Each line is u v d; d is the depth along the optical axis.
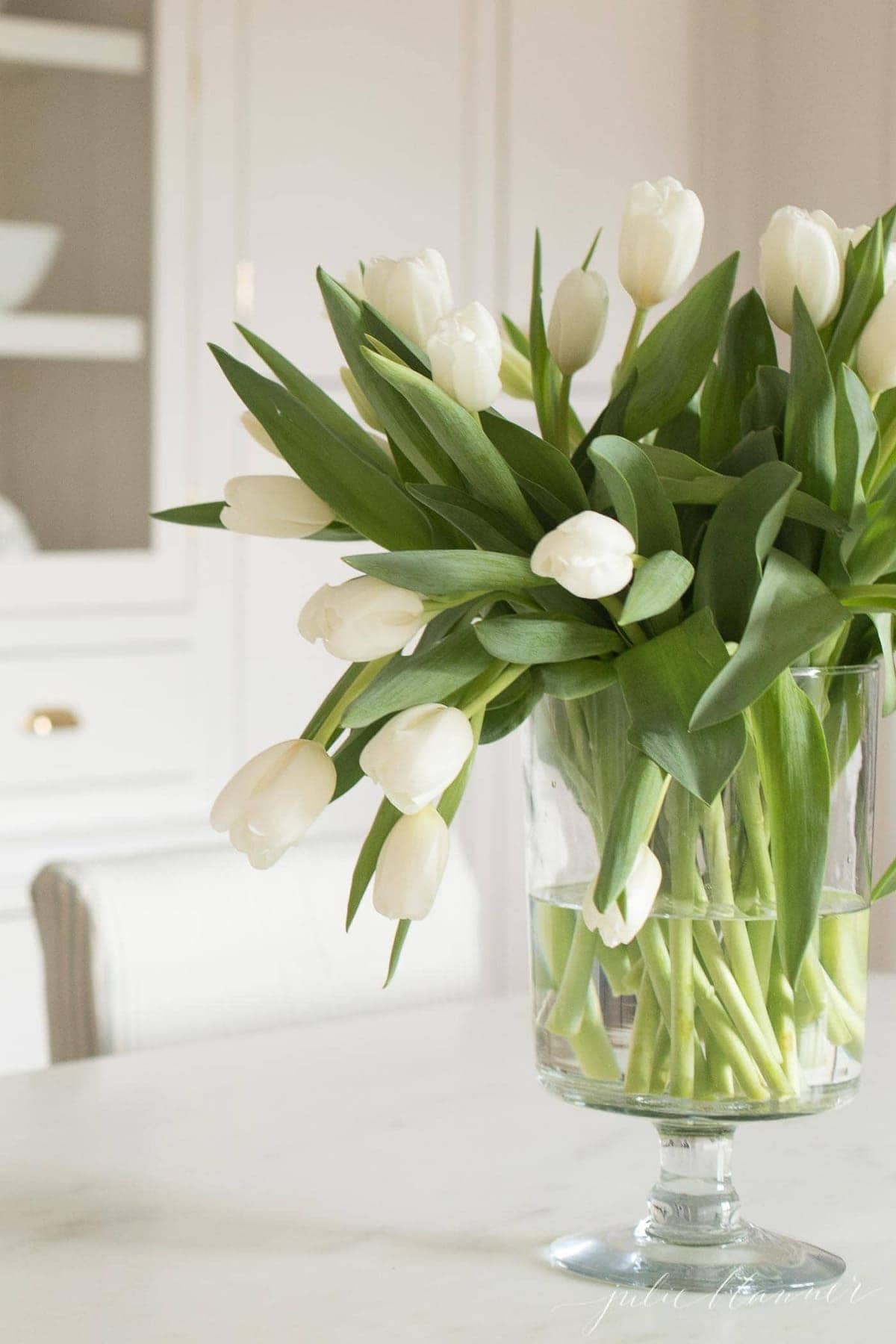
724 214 4.99
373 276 1.73
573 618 1.65
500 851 4.71
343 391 4.39
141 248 4.00
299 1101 2.05
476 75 4.55
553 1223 1.81
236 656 4.25
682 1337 1.65
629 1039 1.68
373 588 1.57
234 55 4.12
